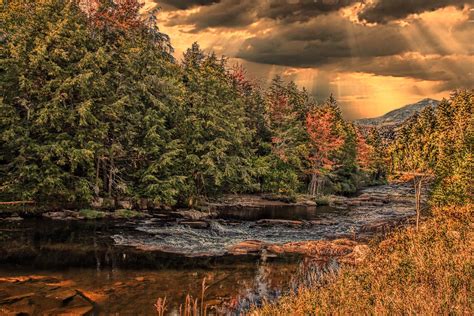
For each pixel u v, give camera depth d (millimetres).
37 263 13453
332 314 7117
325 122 52281
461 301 6711
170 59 43688
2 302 9219
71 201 25891
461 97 70000
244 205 37000
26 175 24031
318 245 18344
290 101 55375
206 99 36188
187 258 15555
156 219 25141
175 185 29859
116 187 28359
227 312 9703
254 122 49875
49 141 25375
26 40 26188
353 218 30734
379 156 93000
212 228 23281
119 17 41531
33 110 25328
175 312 9484
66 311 9000
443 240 12703
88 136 26453
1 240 16781
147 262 14539
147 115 30250
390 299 7258
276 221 26719
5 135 23828
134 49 32656
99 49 27734
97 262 14109
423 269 9312
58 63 27078
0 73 26094
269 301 10555
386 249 14164
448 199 27188
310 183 51469
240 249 17438
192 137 34031
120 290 11008
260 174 42812
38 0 29641
